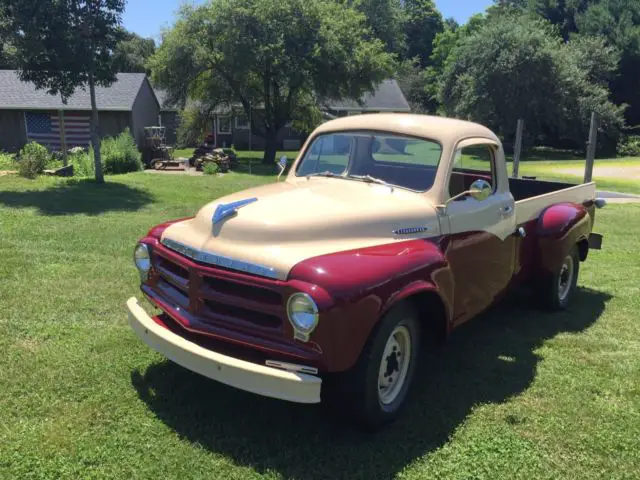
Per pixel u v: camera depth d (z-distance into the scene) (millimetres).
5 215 10023
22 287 6051
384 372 3646
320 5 26281
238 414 3783
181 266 3719
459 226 4336
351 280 3230
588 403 4094
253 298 3389
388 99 44562
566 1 55156
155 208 11906
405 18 72062
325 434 3602
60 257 7293
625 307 6285
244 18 24750
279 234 3541
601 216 12844
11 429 3479
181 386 4102
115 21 14227
